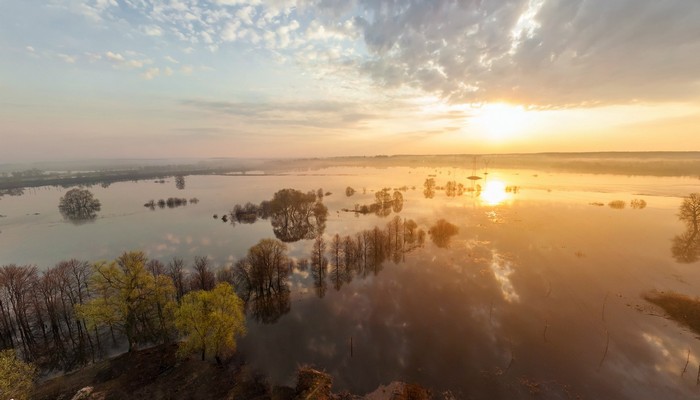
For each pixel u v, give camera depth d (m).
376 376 44.69
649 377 42.41
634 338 50.38
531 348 48.88
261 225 131.62
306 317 60.69
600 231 106.56
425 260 86.00
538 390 40.94
